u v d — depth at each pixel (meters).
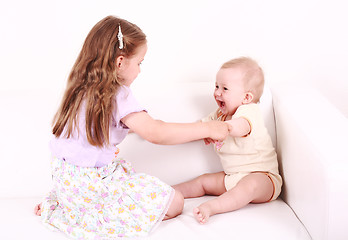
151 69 1.69
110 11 1.63
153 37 1.66
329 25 1.66
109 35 1.16
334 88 1.72
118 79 1.19
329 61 1.70
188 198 1.41
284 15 1.66
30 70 1.67
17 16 1.61
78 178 1.18
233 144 1.38
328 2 1.64
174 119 1.46
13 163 1.43
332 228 1.01
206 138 1.29
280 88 1.51
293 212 1.24
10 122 1.45
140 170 1.43
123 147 1.43
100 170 1.19
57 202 1.27
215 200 1.20
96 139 1.15
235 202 1.21
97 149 1.17
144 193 1.18
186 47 1.68
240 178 1.34
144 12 1.64
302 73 1.71
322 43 1.68
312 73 1.71
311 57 1.70
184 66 1.70
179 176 1.44
